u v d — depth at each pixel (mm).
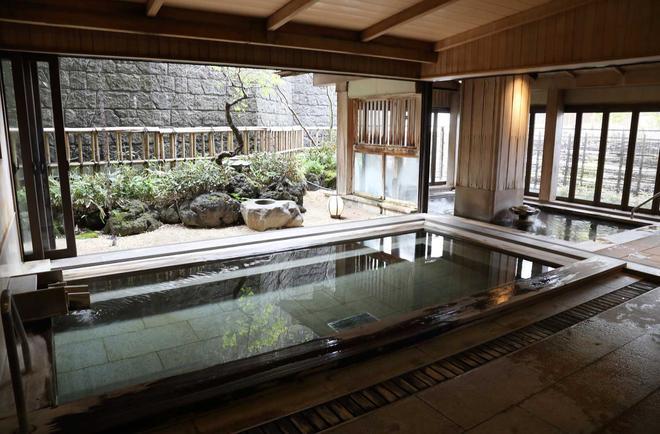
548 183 9008
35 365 2947
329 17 5273
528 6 5234
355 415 2377
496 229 6883
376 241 6613
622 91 8234
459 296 4598
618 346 3152
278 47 5781
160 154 8758
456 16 5508
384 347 3035
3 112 4434
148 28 4520
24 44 4316
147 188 7766
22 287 3436
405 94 8211
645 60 4852
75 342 3582
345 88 9547
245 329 3852
